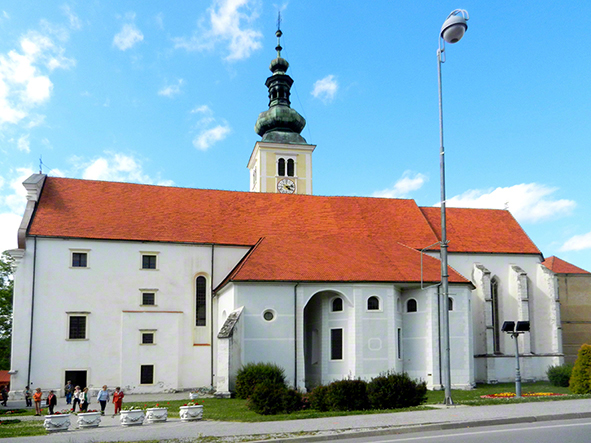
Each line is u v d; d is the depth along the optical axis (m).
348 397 26.58
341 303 43.19
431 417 21.58
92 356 43.09
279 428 20.89
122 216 47.19
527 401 26.72
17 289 42.47
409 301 45.12
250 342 40.25
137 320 44.16
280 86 70.19
